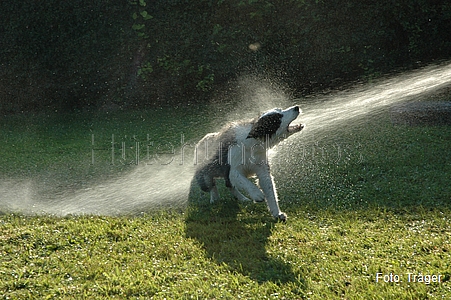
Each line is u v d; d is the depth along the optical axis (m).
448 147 8.31
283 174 7.93
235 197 7.15
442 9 11.98
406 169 7.61
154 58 13.12
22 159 9.62
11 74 13.36
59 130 11.97
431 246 5.31
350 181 7.45
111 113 13.08
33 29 13.16
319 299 4.39
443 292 4.45
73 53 13.26
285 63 12.77
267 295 4.50
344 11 12.34
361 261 5.05
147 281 4.75
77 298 4.52
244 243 5.60
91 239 5.77
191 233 5.90
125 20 13.03
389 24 12.34
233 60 12.95
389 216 6.21
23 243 5.64
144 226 6.18
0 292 4.62
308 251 5.32
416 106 9.77
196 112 12.52
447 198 6.59
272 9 12.67
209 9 12.86
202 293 4.52
